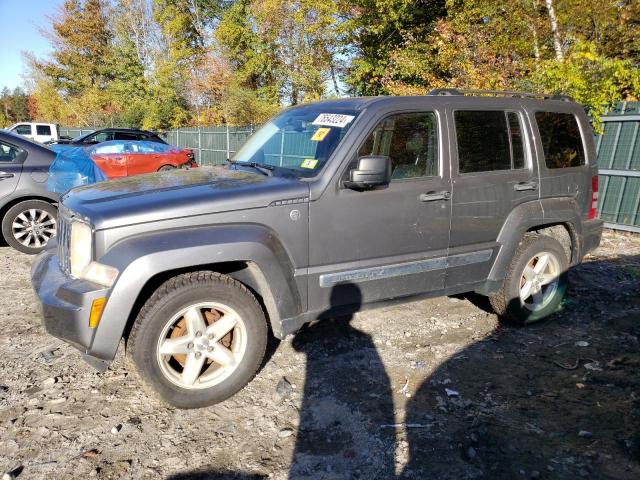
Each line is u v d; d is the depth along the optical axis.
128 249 2.79
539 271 4.39
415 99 3.67
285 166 3.62
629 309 4.75
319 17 17.25
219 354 3.13
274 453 2.73
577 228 4.49
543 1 11.78
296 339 4.09
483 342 4.09
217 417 3.06
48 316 2.92
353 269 3.44
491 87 11.17
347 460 2.67
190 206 2.95
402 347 3.97
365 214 3.41
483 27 12.40
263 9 20.39
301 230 3.22
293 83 20.42
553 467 2.60
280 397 3.24
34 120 49.47
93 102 36.16
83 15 38.53
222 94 24.98
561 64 8.98
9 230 6.43
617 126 7.90
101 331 2.76
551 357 3.83
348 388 3.37
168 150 13.23
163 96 30.30
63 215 3.23
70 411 3.09
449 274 3.90
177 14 31.72
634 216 7.76
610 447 2.75
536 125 4.21
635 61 11.68
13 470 2.56
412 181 3.59
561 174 4.34
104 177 6.75
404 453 2.72
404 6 14.79
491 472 2.57
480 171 3.90
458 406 3.16
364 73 16.67
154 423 2.99
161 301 2.88
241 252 2.98
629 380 3.45
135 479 2.53
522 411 3.11
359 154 3.38
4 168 6.29
